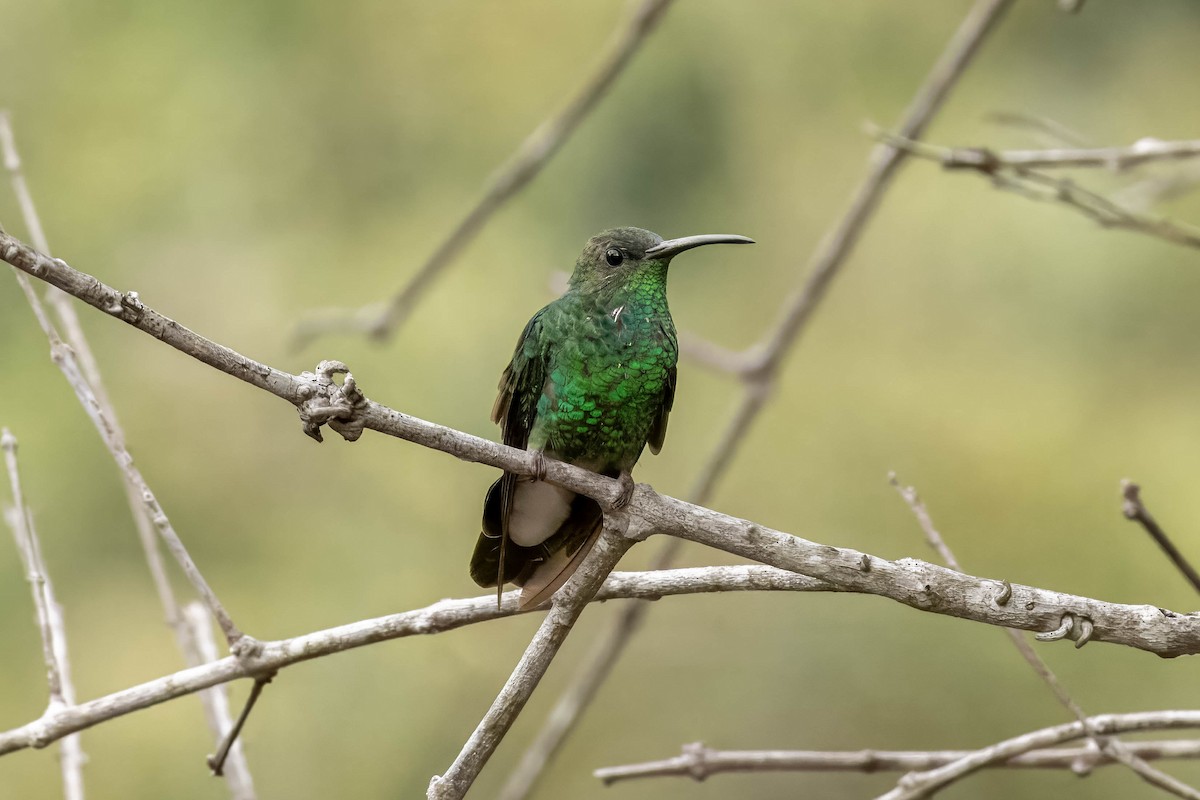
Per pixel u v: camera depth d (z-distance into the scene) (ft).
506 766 43.01
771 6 43.45
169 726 40.65
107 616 41.42
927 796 17.58
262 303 44.47
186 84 45.73
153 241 44.62
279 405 45.39
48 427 41.78
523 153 26.94
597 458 20.97
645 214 42.73
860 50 43.52
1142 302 41.86
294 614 43.11
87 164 44.73
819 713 42.29
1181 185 23.20
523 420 21.09
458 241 27.45
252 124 45.75
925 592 14.82
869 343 44.86
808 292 27.40
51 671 17.02
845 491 43.45
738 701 43.09
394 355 43.70
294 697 42.42
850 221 26.96
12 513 18.89
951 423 43.11
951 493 42.52
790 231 43.96
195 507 43.47
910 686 42.04
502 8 46.19
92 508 42.19
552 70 45.24
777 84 43.32
